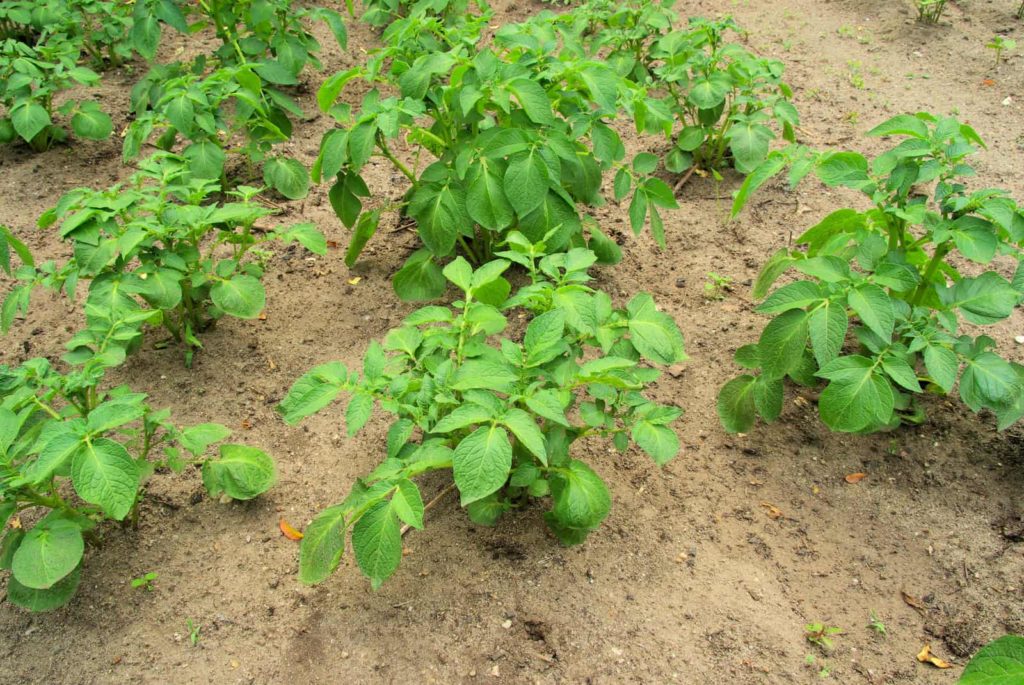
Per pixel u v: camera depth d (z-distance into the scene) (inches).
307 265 72.3
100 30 92.4
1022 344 65.4
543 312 55.3
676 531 57.0
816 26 100.8
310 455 61.0
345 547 56.7
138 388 64.2
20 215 76.3
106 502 49.3
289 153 81.5
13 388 53.5
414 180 68.2
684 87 83.8
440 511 57.7
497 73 60.6
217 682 51.7
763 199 76.9
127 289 59.2
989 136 81.0
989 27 96.9
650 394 63.6
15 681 52.2
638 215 65.8
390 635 53.1
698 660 52.0
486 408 49.4
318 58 96.3
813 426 61.7
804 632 53.1
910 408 61.5
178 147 81.9
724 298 69.2
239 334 67.4
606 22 86.9
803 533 57.0
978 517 57.4
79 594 54.9
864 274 66.1
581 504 52.4
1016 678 46.4
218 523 57.7
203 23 84.0
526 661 52.1
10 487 50.5
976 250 54.2
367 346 66.7
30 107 76.0
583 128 62.2
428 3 79.9
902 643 52.6
